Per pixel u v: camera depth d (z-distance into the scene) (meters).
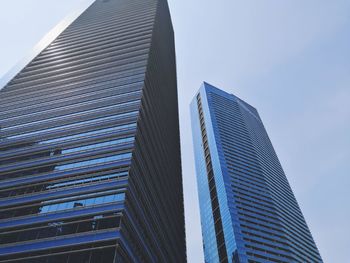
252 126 198.38
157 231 64.75
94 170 54.78
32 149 64.69
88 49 107.56
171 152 107.31
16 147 66.62
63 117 73.94
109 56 100.06
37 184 54.25
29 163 60.47
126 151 58.09
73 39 118.62
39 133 69.81
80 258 39.09
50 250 40.78
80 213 46.06
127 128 64.56
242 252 110.56
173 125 126.12
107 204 47.03
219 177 143.00
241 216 125.25
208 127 174.38
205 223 143.88
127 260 43.09
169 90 130.75
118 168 54.31
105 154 58.31
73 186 52.25
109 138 62.66
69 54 106.75
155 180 73.12
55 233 43.25
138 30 115.69
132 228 48.34
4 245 42.78
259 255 113.31
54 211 47.31
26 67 104.25
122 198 47.81
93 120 69.94
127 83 82.25
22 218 47.12
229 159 152.12
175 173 107.56
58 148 63.09
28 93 88.56
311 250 146.75
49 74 96.94
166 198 82.25
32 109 80.50
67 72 95.81
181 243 90.31
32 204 49.66
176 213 92.50
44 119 75.00
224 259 118.38
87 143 62.78
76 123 70.44
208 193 149.62
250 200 136.12
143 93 77.38
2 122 77.38
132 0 156.88
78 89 85.06
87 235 42.00
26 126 73.56
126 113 69.75
